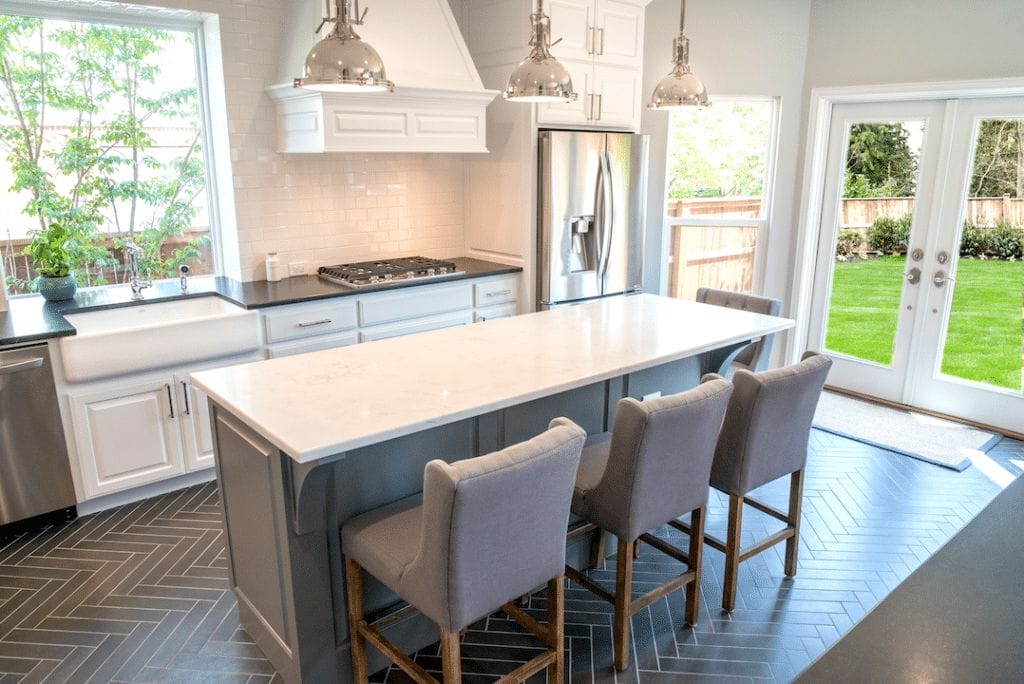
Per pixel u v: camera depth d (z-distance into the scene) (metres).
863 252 4.88
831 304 5.11
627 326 3.04
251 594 2.39
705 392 2.24
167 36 3.91
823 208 5.00
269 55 3.96
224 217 4.16
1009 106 4.11
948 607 1.06
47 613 2.64
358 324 3.93
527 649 2.46
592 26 4.38
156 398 3.38
